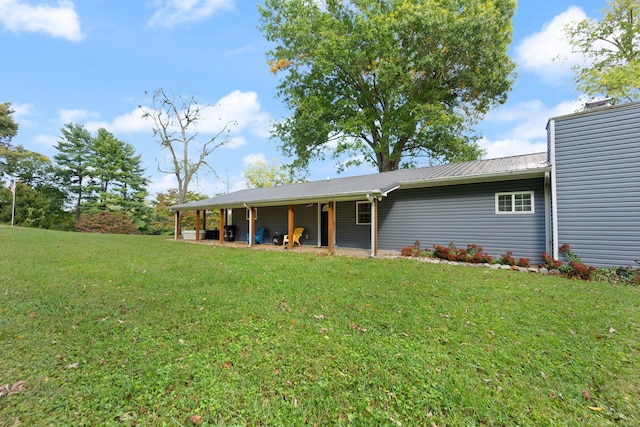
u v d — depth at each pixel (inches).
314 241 537.3
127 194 1273.4
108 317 149.6
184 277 243.3
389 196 441.7
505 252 342.6
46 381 93.8
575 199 285.1
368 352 113.9
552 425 77.8
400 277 246.8
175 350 114.6
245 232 662.5
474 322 145.1
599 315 156.3
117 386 91.7
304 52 773.3
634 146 260.1
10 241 489.1
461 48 637.9
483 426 77.2
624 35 668.1
